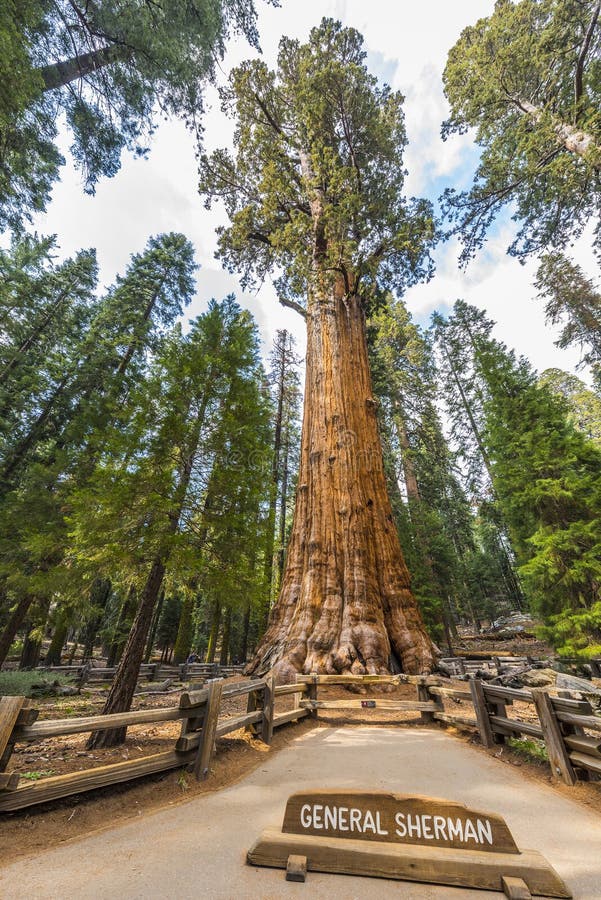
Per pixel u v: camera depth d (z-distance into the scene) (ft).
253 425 24.80
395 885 6.66
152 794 10.71
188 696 12.04
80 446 48.37
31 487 42.34
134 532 19.74
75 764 13.20
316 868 7.01
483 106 47.01
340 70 50.26
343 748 15.87
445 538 68.18
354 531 33.32
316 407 40.96
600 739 11.87
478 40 45.27
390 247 44.57
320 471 36.88
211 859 7.39
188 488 22.04
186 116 36.81
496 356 60.64
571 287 71.05
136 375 56.90
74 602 23.94
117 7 28.25
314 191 50.24
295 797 8.15
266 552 25.11
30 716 9.30
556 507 46.85
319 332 45.50
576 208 43.04
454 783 11.69
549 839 8.39
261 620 67.05
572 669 38.32
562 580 42.45
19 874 6.72
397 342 88.48
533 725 14.11
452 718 18.88
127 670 18.07
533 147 40.29
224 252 57.72
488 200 46.62
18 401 52.26
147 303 68.64
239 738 16.02
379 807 7.86
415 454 75.36
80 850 7.66
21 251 63.82
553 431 50.31
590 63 37.81
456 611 81.30
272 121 59.93
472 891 6.54
